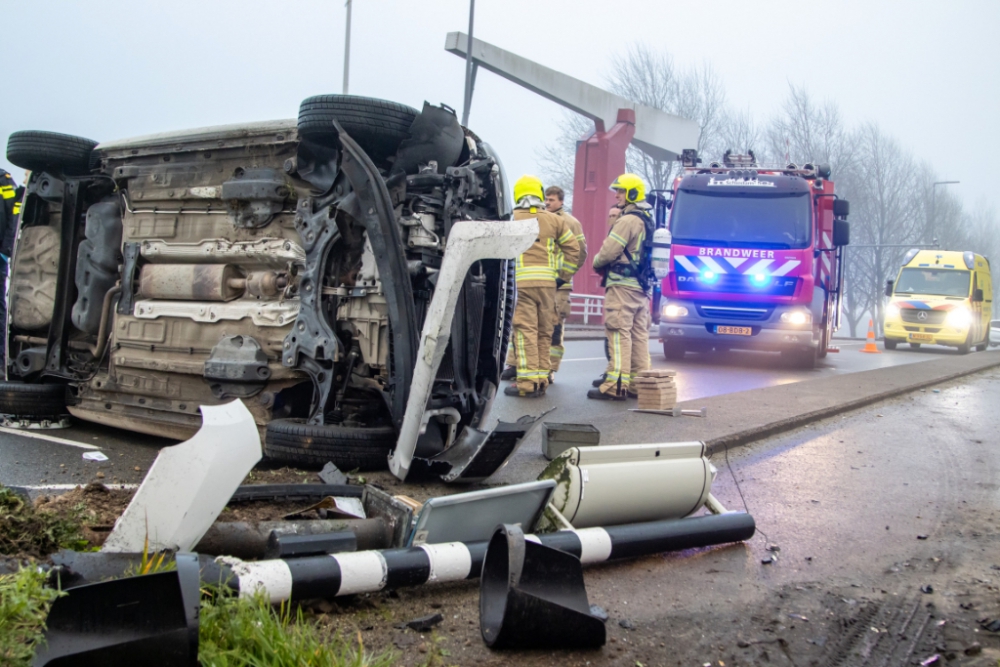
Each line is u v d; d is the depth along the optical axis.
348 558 2.93
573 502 3.67
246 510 3.79
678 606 3.28
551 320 9.44
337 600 3.04
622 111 25.09
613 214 9.38
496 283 5.75
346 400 5.25
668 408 7.55
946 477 5.74
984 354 21.19
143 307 5.86
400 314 4.85
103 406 6.14
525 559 2.72
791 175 14.68
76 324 6.22
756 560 3.87
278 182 5.38
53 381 6.48
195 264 5.70
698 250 14.38
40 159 6.32
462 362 5.43
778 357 16.84
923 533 4.37
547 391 9.91
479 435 5.06
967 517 4.73
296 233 5.43
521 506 3.53
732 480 5.39
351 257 5.29
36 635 2.07
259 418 5.37
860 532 4.36
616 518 3.84
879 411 8.79
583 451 3.74
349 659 2.48
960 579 3.68
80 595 2.17
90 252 6.15
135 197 6.02
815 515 4.66
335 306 5.25
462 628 2.93
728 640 2.98
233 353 5.38
